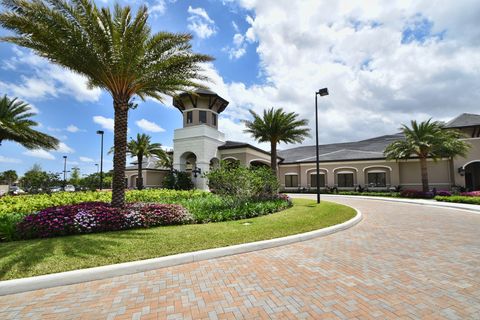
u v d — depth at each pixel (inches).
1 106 775.7
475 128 1075.9
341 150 1457.9
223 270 207.8
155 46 406.9
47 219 302.4
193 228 338.3
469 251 249.3
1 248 242.1
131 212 354.3
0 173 2220.7
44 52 372.5
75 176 1800.0
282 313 141.4
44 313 145.1
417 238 304.3
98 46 369.7
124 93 416.8
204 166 958.4
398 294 161.0
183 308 148.6
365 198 941.8
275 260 230.8
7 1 310.7
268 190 658.8
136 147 1149.1
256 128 903.7
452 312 139.6
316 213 478.3
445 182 1074.7
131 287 177.8
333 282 180.5
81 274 187.9
